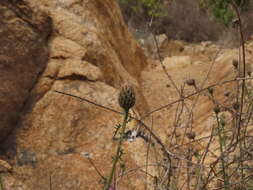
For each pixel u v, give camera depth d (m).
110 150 6.12
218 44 17.75
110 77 8.10
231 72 9.58
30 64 6.48
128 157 5.95
